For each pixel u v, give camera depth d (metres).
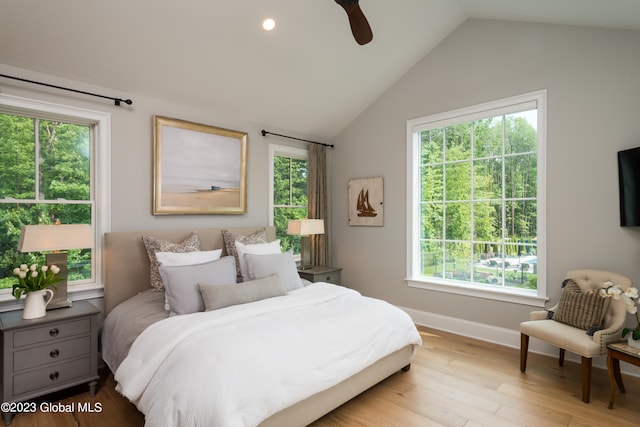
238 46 3.07
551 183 3.09
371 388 2.54
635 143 2.68
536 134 3.23
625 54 2.73
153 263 2.98
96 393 2.47
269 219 4.30
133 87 3.10
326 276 4.18
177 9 2.59
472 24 3.61
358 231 4.68
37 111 2.68
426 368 2.87
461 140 3.76
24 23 2.33
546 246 3.12
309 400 1.99
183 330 1.99
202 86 3.37
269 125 4.30
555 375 2.73
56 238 2.37
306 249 4.29
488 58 3.49
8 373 2.11
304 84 3.81
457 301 3.72
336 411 2.24
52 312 2.42
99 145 2.98
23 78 2.57
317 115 4.41
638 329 2.23
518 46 3.29
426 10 3.37
